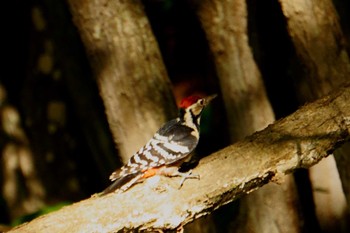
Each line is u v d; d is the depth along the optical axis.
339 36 11.14
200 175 8.79
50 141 13.89
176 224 8.56
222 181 8.72
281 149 8.88
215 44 11.81
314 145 8.91
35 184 13.93
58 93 13.80
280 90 12.53
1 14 13.96
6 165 14.00
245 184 8.79
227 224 12.24
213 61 11.98
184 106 9.59
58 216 8.44
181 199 8.62
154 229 8.58
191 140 9.22
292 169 8.93
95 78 11.58
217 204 8.79
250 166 8.80
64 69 13.02
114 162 12.95
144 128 11.37
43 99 13.81
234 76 11.80
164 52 14.82
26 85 13.85
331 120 9.09
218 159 8.96
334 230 12.05
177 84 14.48
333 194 11.95
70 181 13.98
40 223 8.38
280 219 11.89
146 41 11.41
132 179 8.86
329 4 11.13
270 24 12.18
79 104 13.03
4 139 13.98
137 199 8.61
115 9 11.23
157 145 9.10
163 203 8.57
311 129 9.05
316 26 11.01
